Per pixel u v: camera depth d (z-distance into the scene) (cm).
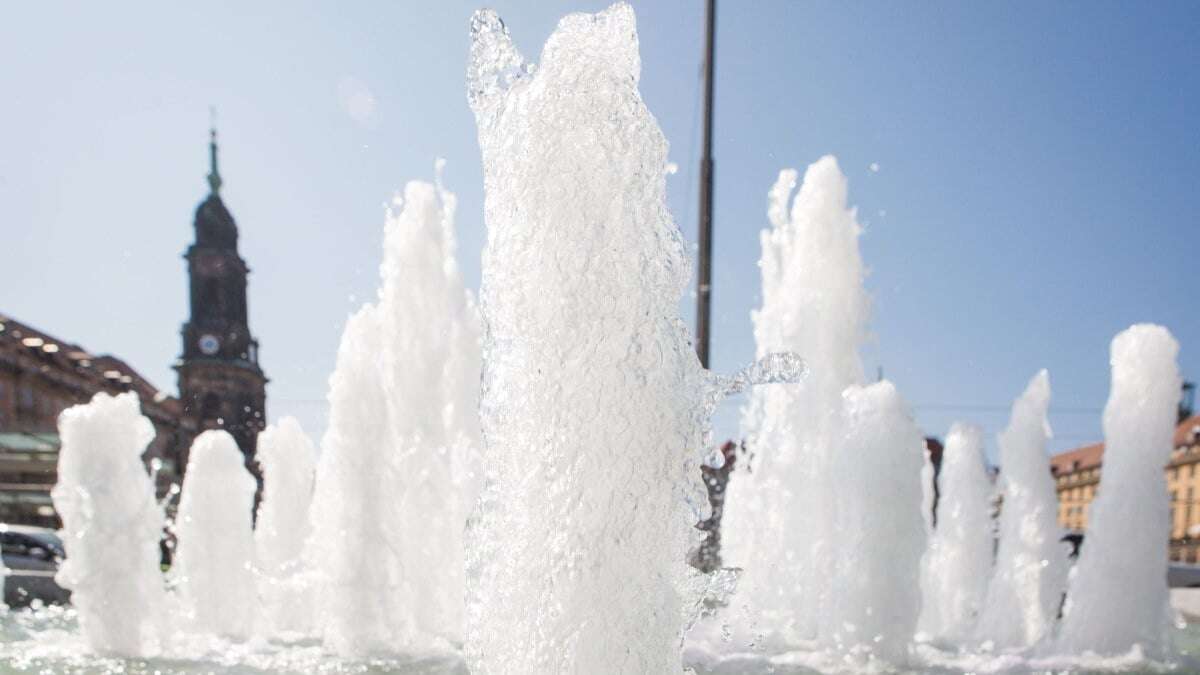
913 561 412
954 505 638
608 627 200
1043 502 553
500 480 216
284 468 662
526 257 214
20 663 389
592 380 207
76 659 396
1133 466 420
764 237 579
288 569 626
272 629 509
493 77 221
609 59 213
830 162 557
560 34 214
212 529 538
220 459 547
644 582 202
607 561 202
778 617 476
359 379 471
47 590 587
